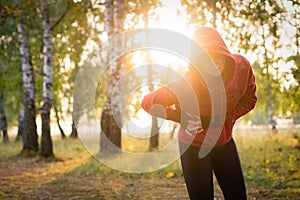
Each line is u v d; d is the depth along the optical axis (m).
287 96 8.47
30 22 12.73
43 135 11.84
